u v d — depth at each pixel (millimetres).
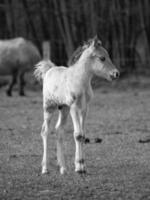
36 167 14219
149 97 30359
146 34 41531
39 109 25469
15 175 13367
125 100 29000
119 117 22828
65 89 13492
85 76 13445
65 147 16734
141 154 15648
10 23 40719
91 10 39656
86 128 20203
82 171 13359
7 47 31938
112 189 11938
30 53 32156
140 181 12609
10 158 15305
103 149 16391
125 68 40219
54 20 40375
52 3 40312
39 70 14852
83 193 11656
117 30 40375
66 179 12875
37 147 16812
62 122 14164
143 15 41188
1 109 25562
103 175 13211
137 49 43406
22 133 19250
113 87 35781
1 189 12109
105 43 40000
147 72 40219
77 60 13797
